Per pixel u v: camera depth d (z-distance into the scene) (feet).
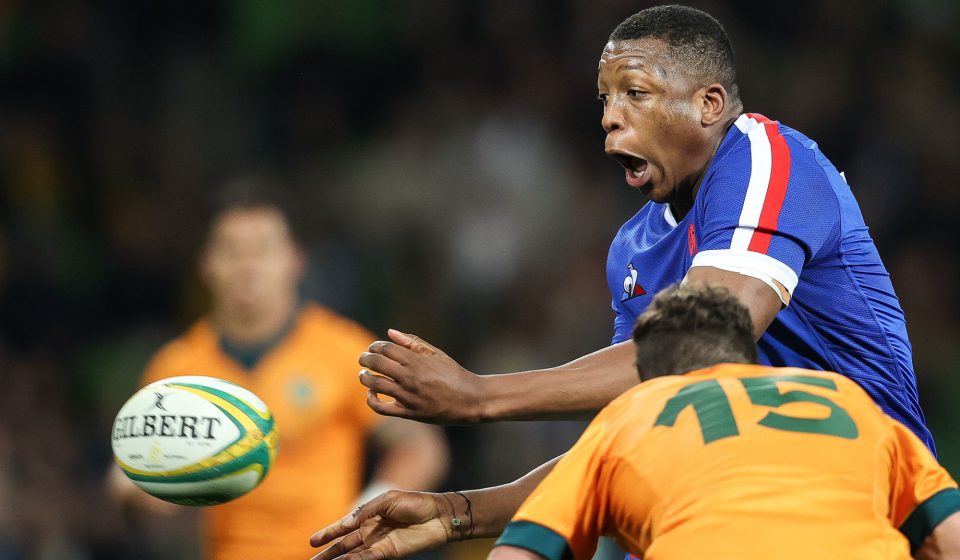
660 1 137.08
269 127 141.18
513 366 116.26
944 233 127.03
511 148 130.72
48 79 141.90
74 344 126.21
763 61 135.85
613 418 35.27
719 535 31.78
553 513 34.40
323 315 72.18
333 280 122.52
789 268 39.34
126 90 143.64
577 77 136.36
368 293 125.70
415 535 42.16
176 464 41.45
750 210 39.73
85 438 117.91
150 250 133.69
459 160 130.41
